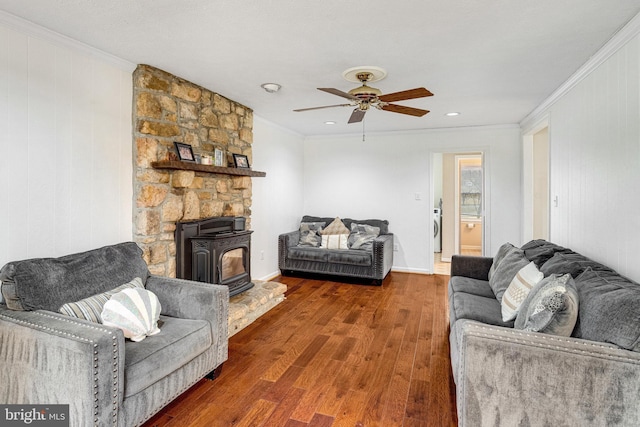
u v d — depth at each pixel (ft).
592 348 4.76
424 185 18.34
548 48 8.09
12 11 6.56
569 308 5.38
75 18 6.83
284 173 18.22
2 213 6.78
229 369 8.40
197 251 10.53
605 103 8.13
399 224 18.85
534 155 17.20
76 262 7.23
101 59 8.48
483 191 17.44
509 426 5.01
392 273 18.51
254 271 15.57
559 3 6.18
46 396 5.40
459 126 17.33
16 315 5.92
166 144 9.88
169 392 6.48
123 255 8.18
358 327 11.09
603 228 8.21
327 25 7.05
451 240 22.22
